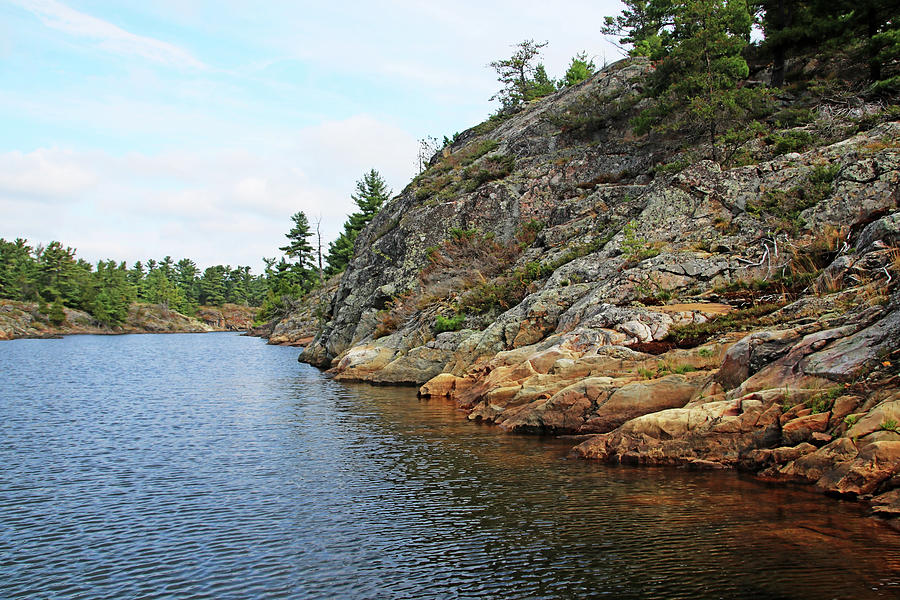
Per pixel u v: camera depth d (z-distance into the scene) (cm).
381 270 4594
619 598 760
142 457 1554
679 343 1830
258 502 1180
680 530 955
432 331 3294
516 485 1237
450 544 952
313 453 1572
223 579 854
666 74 3531
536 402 1797
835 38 3350
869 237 1755
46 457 1561
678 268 2209
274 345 8212
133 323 13588
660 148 3688
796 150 2756
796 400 1241
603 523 1005
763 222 2305
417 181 5541
